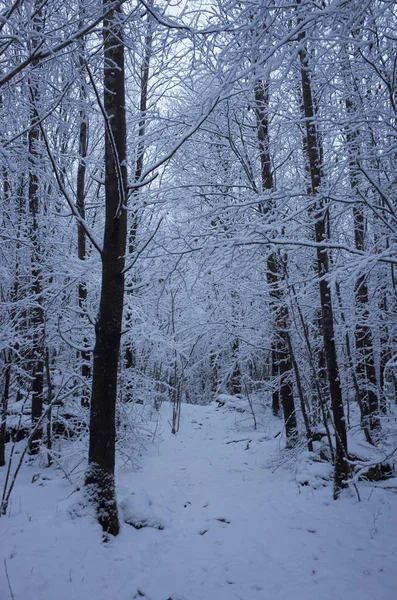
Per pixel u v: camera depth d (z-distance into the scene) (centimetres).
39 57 353
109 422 507
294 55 369
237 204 599
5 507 496
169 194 814
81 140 845
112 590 386
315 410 887
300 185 842
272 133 983
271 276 913
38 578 375
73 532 447
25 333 789
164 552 475
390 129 547
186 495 702
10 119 640
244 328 1030
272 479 767
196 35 404
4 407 724
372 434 837
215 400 1725
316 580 413
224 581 416
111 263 522
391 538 493
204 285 917
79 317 874
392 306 759
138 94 1045
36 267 813
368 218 737
